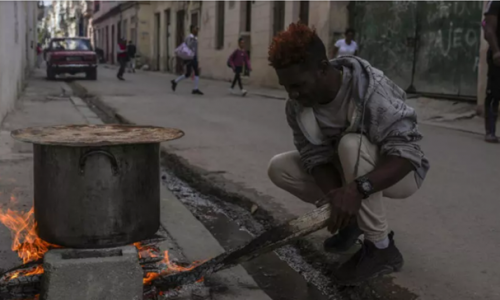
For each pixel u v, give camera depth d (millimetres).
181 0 26062
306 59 2227
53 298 2232
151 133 2678
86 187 2357
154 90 14781
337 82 2387
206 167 5398
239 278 2844
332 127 2531
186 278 2455
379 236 2590
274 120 8992
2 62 7277
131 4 34281
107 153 2346
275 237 2227
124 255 2326
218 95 13805
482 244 3242
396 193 2629
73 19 71188
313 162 2668
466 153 6121
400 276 2795
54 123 7918
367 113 2361
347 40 11609
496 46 6281
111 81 18703
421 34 10953
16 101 10391
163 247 3150
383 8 12094
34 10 27641
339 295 2797
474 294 2600
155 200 2578
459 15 9898
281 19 16594
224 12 20922
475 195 4324
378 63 12414
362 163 2420
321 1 13891
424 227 3543
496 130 7738
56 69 18656
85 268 2252
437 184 4660
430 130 8016
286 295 2807
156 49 31312
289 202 4203
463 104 9750
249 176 5039
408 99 10805
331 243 3107
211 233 3697
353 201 2180
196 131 7613
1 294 2422
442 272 2844
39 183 2463
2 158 5223
